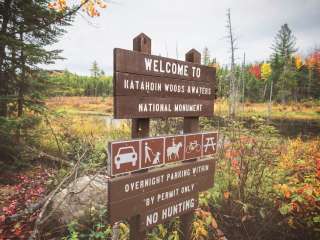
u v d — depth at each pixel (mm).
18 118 6496
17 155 6727
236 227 4020
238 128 5086
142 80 2467
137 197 2502
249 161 4324
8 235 3723
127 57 2322
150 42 2547
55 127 9328
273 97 49156
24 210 4266
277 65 53750
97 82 72875
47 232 3742
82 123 11625
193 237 3355
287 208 3582
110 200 2271
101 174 4832
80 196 4141
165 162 2773
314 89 48531
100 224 3662
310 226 3875
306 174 4508
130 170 2414
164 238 3391
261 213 3752
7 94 7125
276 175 4562
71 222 3648
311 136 13797
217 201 4203
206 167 3312
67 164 6414
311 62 50219
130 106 2367
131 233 2617
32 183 5676
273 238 3969
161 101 2672
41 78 7469
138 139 2479
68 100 45875
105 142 7207
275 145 5281
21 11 6582
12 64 6746
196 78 3092
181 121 5961
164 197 2775
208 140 3348
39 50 6684
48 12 6570
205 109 3266
